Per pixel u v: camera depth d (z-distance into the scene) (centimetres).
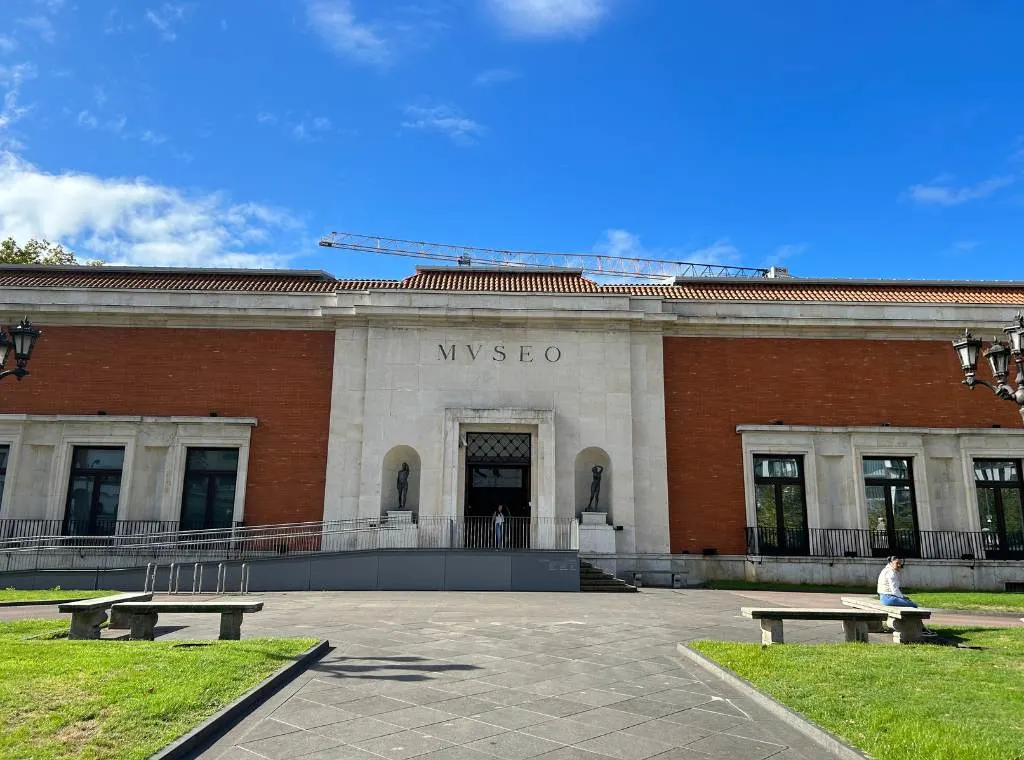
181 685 753
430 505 2433
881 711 710
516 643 1133
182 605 1059
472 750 642
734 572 2444
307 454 2489
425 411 2508
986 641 1138
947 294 2819
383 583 2066
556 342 2577
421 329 2567
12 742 588
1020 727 657
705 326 2616
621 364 2562
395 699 792
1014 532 2497
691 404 2573
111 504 2456
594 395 2539
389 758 619
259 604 1080
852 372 2603
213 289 2681
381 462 2459
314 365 2562
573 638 1186
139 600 1212
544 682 882
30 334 1580
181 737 624
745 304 2659
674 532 2473
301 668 920
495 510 2514
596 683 881
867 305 2642
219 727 677
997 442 2527
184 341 2564
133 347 2548
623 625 1339
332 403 2514
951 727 653
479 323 2573
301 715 729
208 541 2234
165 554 2316
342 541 2392
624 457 2491
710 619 1443
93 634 1070
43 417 2444
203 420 2473
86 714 654
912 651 1006
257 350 2566
